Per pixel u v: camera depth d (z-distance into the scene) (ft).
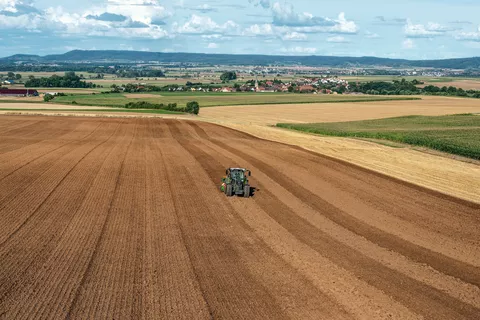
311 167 118.21
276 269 53.98
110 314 41.98
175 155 130.21
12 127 192.85
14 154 123.34
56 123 213.25
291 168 116.06
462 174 116.78
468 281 53.47
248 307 44.57
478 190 98.63
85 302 44.09
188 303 44.65
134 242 60.64
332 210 79.97
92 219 69.41
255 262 55.77
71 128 196.13
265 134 199.82
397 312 45.14
